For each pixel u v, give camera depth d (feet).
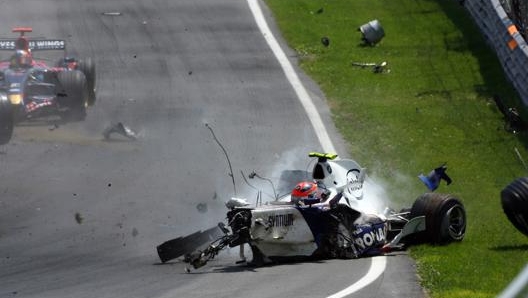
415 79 304.50
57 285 129.59
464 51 329.31
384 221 151.84
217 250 138.51
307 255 144.46
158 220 178.91
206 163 227.61
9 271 140.56
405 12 382.63
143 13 391.04
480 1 347.15
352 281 127.34
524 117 265.13
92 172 217.97
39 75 279.90
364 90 294.05
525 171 224.74
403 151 237.45
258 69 320.09
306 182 147.64
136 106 286.87
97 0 411.34
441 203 153.17
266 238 139.95
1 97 244.83
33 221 177.58
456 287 123.95
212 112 276.00
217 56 336.08
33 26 377.71
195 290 124.06
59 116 281.74
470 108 274.77
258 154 234.99
